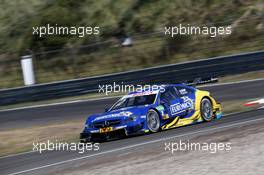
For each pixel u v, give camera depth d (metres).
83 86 73.75
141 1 101.31
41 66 92.88
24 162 33.41
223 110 48.44
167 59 89.75
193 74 72.50
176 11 97.56
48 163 31.31
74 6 102.88
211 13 95.81
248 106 48.66
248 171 22.11
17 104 73.31
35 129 49.41
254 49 85.50
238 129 33.59
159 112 38.88
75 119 54.97
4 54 98.81
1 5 109.38
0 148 42.34
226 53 86.88
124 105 39.94
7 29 103.25
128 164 26.86
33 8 104.62
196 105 41.56
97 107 61.88
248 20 90.19
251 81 66.00
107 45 94.00
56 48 96.31
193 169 23.75
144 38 93.31
